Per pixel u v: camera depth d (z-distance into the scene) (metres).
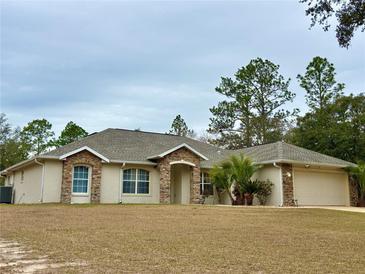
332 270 5.23
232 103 42.12
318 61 40.53
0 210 14.73
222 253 6.36
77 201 20.91
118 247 6.84
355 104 34.50
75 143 23.48
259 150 27.25
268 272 5.04
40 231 8.99
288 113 41.84
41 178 20.64
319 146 33.91
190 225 10.48
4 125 46.69
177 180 25.05
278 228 10.23
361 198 24.08
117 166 22.56
